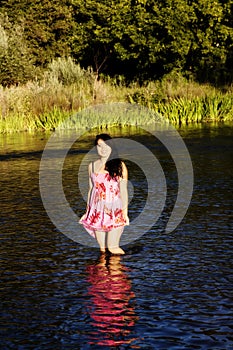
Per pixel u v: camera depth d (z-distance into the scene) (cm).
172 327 673
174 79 4072
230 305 729
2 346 638
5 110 3175
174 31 4009
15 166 1919
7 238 1048
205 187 1467
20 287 806
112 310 721
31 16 4428
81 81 3775
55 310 726
